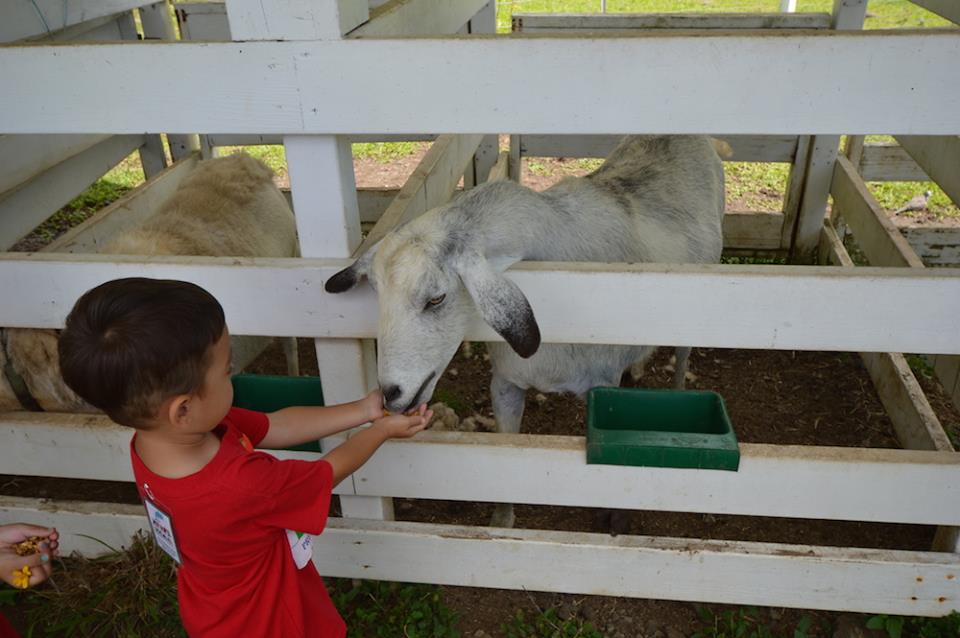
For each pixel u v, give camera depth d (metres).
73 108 2.01
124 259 2.25
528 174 6.53
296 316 2.26
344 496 2.65
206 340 1.44
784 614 2.68
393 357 2.18
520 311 2.09
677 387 3.85
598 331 2.19
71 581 2.75
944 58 1.71
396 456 2.47
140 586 2.67
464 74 1.87
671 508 2.42
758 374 4.12
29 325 2.35
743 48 1.76
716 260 3.60
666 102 1.85
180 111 1.98
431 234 2.27
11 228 3.69
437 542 2.61
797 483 2.31
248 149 7.26
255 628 1.72
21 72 1.97
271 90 1.94
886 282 1.99
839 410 3.82
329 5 1.83
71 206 6.02
